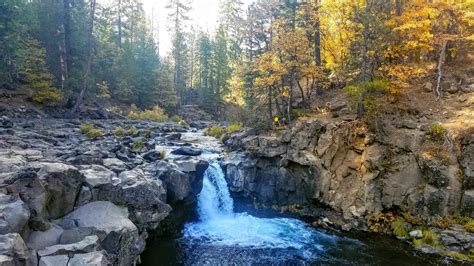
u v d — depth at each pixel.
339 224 16.19
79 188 10.88
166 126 36.34
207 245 14.13
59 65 38.62
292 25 26.92
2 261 6.34
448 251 13.09
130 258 10.21
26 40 33.97
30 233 8.67
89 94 40.47
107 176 11.95
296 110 23.91
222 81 59.75
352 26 20.06
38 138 18.81
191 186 16.78
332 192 17.22
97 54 44.50
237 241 14.61
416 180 15.56
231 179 19.16
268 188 18.89
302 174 18.22
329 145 17.67
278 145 18.89
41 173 9.91
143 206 12.13
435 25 21.66
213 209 18.19
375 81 17.78
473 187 14.27
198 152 21.28
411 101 19.62
